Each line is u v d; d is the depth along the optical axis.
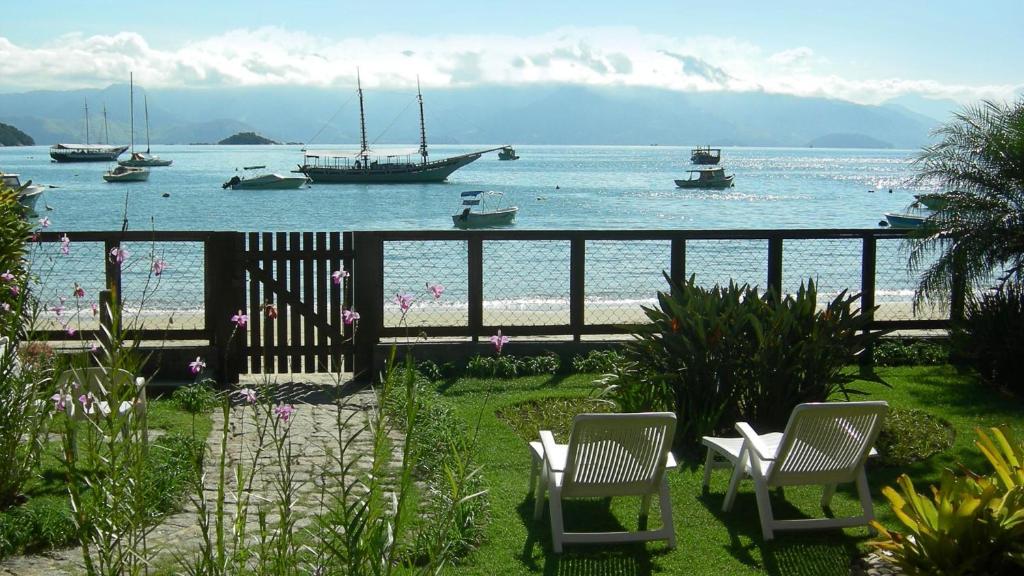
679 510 6.16
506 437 7.64
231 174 108.69
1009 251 9.69
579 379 9.63
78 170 117.50
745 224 50.41
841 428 5.59
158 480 5.74
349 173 93.38
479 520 5.66
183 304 15.45
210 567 3.58
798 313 7.84
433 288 3.81
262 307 4.31
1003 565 4.38
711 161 153.62
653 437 5.36
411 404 3.52
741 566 5.28
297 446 7.19
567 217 54.53
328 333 9.80
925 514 4.57
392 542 3.56
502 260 23.66
